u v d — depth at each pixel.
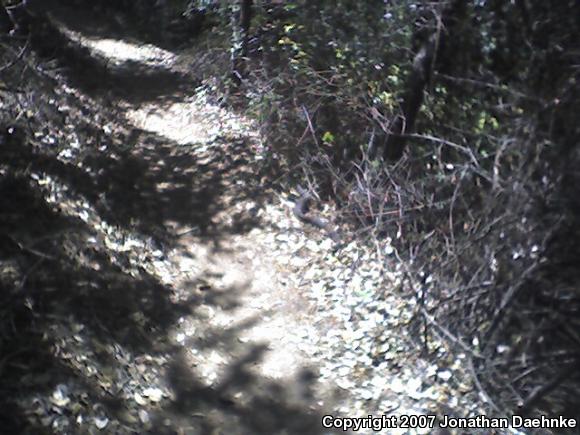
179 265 6.68
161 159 9.62
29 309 4.57
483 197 5.50
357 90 7.99
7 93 8.18
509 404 4.47
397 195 6.64
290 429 4.57
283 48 10.06
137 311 5.46
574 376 4.58
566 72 5.27
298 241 7.20
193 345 5.38
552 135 4.83
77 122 8.96
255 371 5.18
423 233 6.17
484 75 6.36
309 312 6.00
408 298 5.75
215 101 12.73
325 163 8.09
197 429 4.45
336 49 8.35
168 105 12.97
